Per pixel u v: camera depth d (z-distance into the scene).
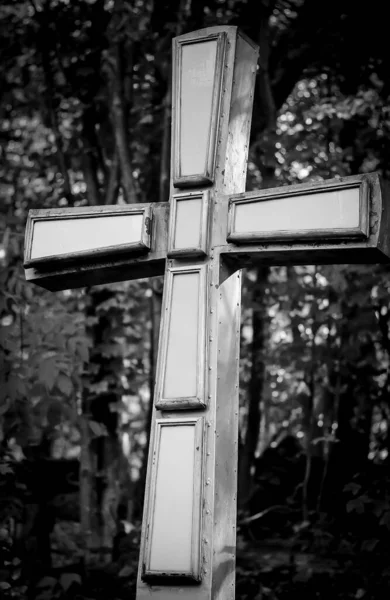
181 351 2.72
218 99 2.90
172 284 2.81
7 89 6.40
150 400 6.02
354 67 6.12
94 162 6.22
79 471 5.68
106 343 6.00
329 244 2.61
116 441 5.93
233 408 2.75
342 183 2.60
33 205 6.71
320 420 6.45
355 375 5.83
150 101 6.25
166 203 2.95
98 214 3.02
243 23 5.88
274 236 2.67
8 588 4.69
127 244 2.93
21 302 5.18
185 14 5.87
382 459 5.84
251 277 6.92
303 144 6.08
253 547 5.74
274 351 6.21
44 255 3.08
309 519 5.81
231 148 2.91
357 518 5.38
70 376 5.11
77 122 6.42
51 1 6.18
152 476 2.65
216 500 2.58
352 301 5.48
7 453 5.06
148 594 2.57
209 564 2.51
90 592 4.93
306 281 6.47
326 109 5.70
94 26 6.06
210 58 2.95
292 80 6.17
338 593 4.75
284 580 5.03
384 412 5.74
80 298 6.31
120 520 5.74
